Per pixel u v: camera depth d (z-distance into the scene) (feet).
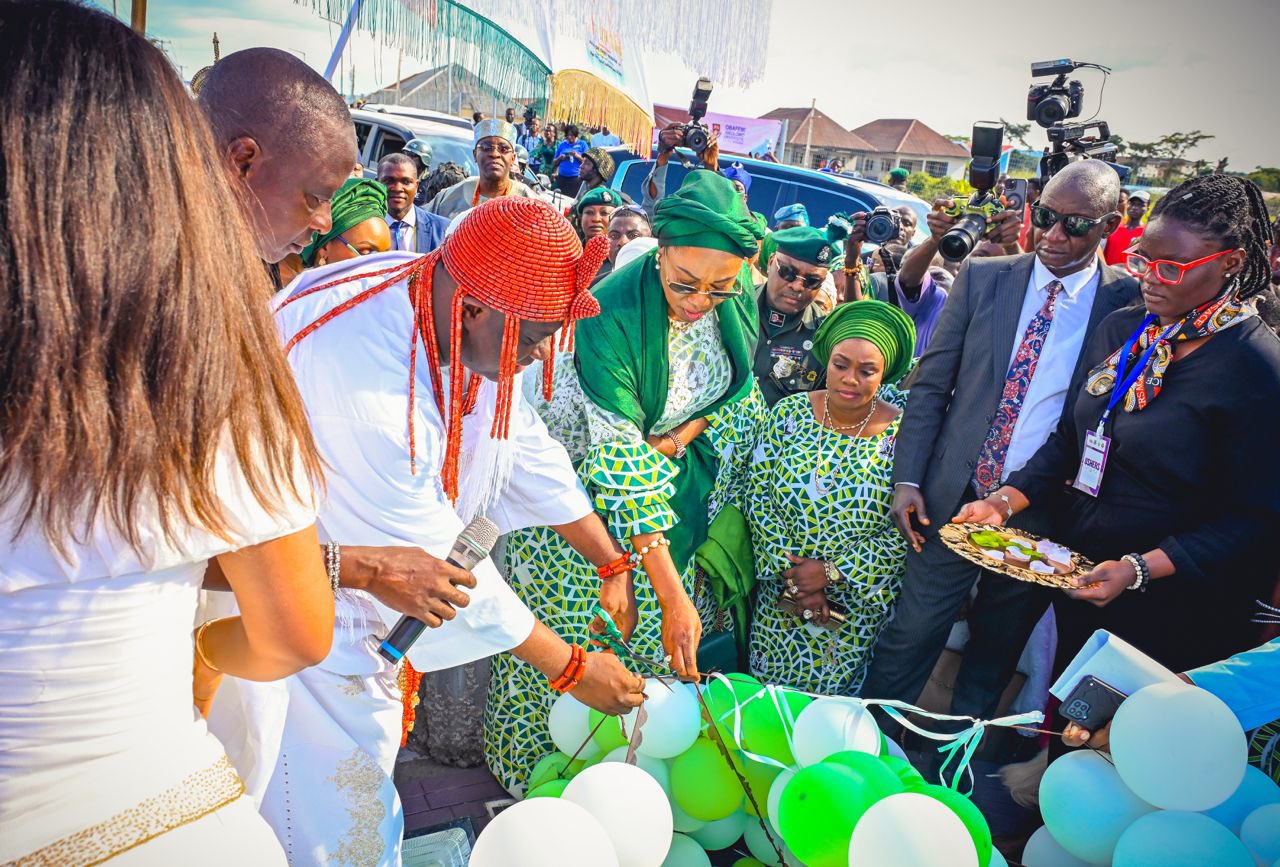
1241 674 6.63
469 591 5.20
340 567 4.54
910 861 5.34
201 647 3.93
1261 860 6.06
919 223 26.55
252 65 5.33
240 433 3.07
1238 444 7.60
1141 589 8.04
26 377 2.63
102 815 3.09
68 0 2.80
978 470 9.38
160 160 2.78
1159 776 5.97
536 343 5.11
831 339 9.28
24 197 2.58
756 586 10.09
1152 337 8.13
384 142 25.03
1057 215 8.83
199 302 2.87
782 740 6.89
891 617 9.96
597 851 5.30
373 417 4.78
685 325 7.86
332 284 5.17
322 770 5.08
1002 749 9.63
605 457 7.18
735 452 9.31
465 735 8.99
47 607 2.95
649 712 6.47
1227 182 7.55
